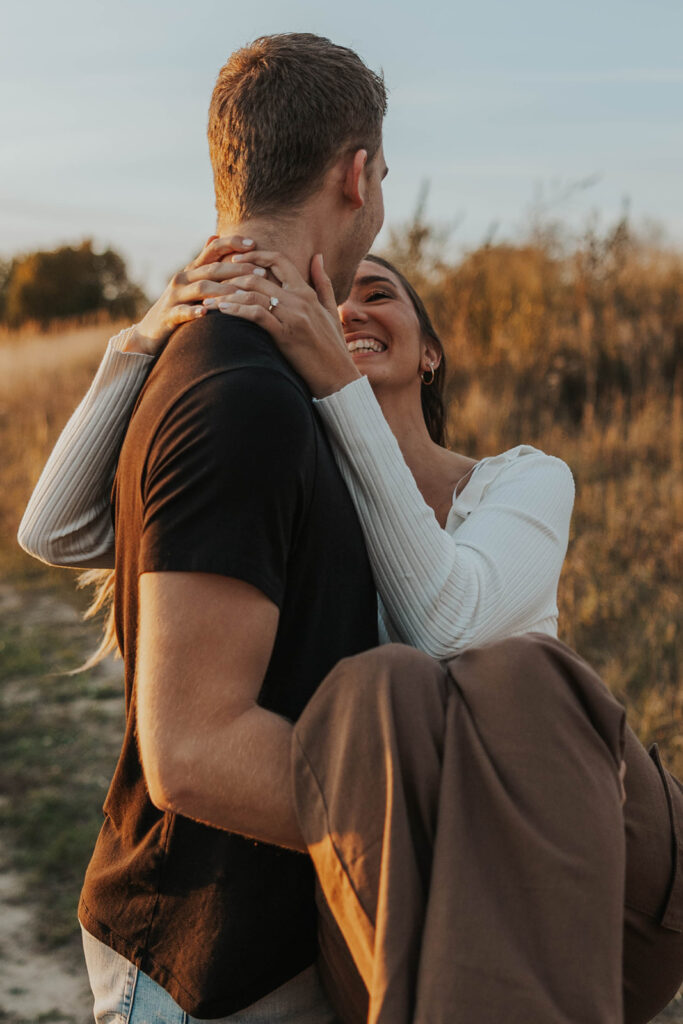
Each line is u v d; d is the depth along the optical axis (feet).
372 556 4.78
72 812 13.55
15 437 38.34
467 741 3.71
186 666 3.68
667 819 4.48
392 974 3.38
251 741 3.67
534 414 26.00
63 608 23.56
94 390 5.16
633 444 23.25
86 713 16.97
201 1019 4.26
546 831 3.53
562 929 3.40
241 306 4.39
